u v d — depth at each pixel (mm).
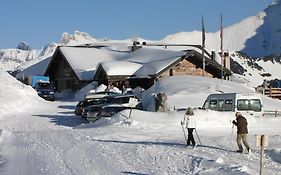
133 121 27125
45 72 68312
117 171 13648
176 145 19156
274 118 28484
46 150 17859
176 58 54312
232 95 28297
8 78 52438
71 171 13562
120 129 25734
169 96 38531
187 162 15148
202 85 41344
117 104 33406
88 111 32125
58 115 37344
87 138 21734
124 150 17797
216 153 17031
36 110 41719
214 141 20203
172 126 26625
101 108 31844
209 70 56906
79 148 18375
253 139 21141
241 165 14297
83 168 14031
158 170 13852
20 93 46469
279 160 15844
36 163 14922
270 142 20000
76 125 30531
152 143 19875
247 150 17219
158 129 25828
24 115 37469
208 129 25734
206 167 14133
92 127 28344
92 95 42500
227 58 58969
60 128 28516
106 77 54094
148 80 53938
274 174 13430
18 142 20531
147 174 13258
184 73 55000
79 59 65438
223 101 28781
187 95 38688
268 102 39062
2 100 41938
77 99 54594
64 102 50656
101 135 22906
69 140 20953
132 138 21781
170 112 28484
